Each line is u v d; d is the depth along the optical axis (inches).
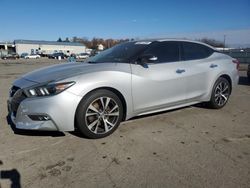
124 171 125.6
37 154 142.5
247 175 121.5
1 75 622.8
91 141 159.0
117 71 165.9
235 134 171.8
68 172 125.0
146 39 203.8
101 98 160.1
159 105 187.2
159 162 133.7
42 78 159.8
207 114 215.0
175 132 174.4
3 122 194.5
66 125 150.6
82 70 162.4
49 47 3538.4
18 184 115.3
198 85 208.5
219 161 134.6
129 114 174.2
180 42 206.5
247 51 1087.0
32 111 148.9
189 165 130.6
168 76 187.3
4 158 138.0
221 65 225.5
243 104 253.8
